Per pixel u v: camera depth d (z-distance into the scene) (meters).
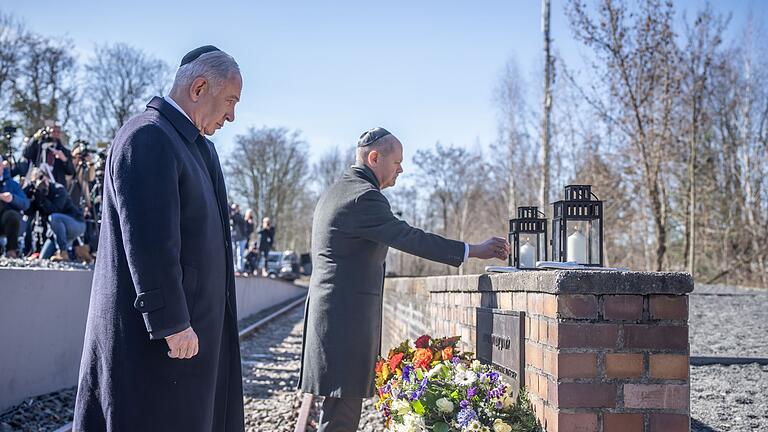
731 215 30.69
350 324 3.96
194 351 2.84
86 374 2.92
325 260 4.05
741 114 32.06
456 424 3.30
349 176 4.15
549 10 23.53
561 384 2.76
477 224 50.81
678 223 31.33
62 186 10.94
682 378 2.77
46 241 10.88
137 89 39.78
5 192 10.12
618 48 20.61
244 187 56.62
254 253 27.83
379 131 4.23
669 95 21.30
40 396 7.57
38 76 36.19
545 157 23.52
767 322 10.20
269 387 9.14
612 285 2.77
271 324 20.69
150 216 2.79
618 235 27.84
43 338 7.75
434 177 52.38
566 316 2.78
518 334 3.25
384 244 4.04
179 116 3.13
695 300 13.53
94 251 12.62
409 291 7.54
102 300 2.89
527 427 3.07
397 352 4.54
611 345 2.78
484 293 4.07
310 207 64.69
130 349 2.84
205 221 3.09
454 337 4.41
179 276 2.84
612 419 2.76
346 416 4.00
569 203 3.54
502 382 3.37
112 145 3.03
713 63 24.03
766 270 27.08
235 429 3.29
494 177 43.06
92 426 2.87
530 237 4.16
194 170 3.07
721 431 4.53
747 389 5.60
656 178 21.53
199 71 3.17
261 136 57.16
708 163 31.52
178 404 2.92
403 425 3.47
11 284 7.01
